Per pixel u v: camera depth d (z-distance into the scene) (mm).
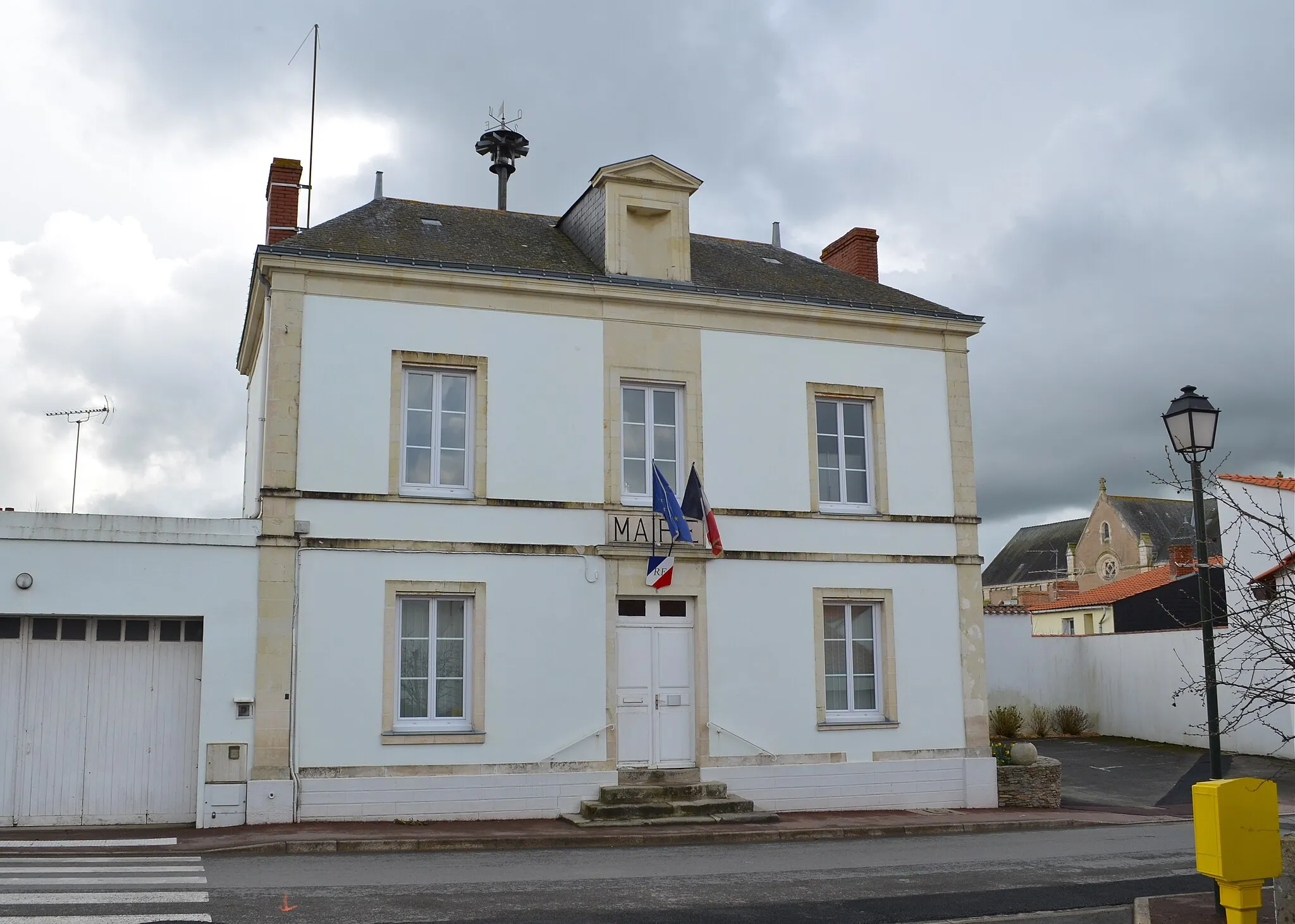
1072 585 51719
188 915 8219
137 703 13312
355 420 14320
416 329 14789
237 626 13430
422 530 14352
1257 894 7496
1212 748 10008
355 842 12109
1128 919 9164
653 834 13203
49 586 12906
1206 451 10758
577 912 8852
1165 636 24750
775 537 16031
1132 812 16703
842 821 14609
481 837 12594
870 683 16438
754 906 9328
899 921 8969
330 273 14469
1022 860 12047
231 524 13617
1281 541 21312
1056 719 26156
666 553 15320
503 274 15047
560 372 15359
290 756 13383
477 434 14852
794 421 16438
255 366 17969
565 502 15047
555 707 14602
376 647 13938
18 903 8469
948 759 16328
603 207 16359
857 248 20656
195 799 13305
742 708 15461
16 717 12945
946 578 16859
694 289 15977
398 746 13820
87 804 13039
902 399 17125
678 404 16094
